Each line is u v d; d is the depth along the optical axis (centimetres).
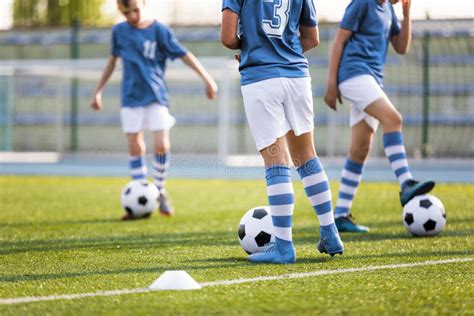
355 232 1708
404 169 1669
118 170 4628
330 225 1259
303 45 1316
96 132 5444
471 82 4706
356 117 1738
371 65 1706
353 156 1733
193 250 1421
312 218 2069
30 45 5550
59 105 5288
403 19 1795
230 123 5172
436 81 4759
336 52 1708
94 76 5228
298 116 1230
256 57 1210
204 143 5344
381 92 1691
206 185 3522
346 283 1046
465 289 1009
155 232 1758
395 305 911
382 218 2058
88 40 5384
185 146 5372
